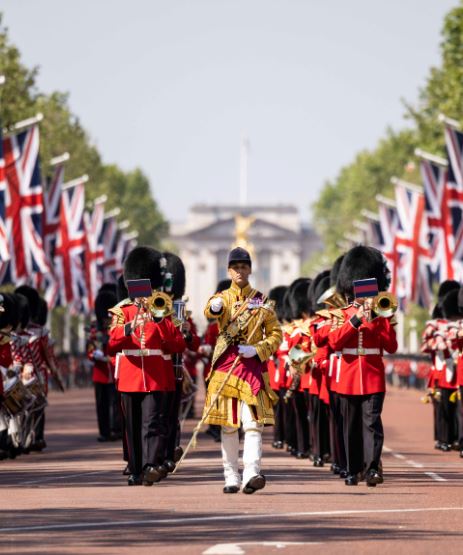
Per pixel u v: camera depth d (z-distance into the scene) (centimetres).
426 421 13625
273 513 5419
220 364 6094
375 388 6650
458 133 15500
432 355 9850
